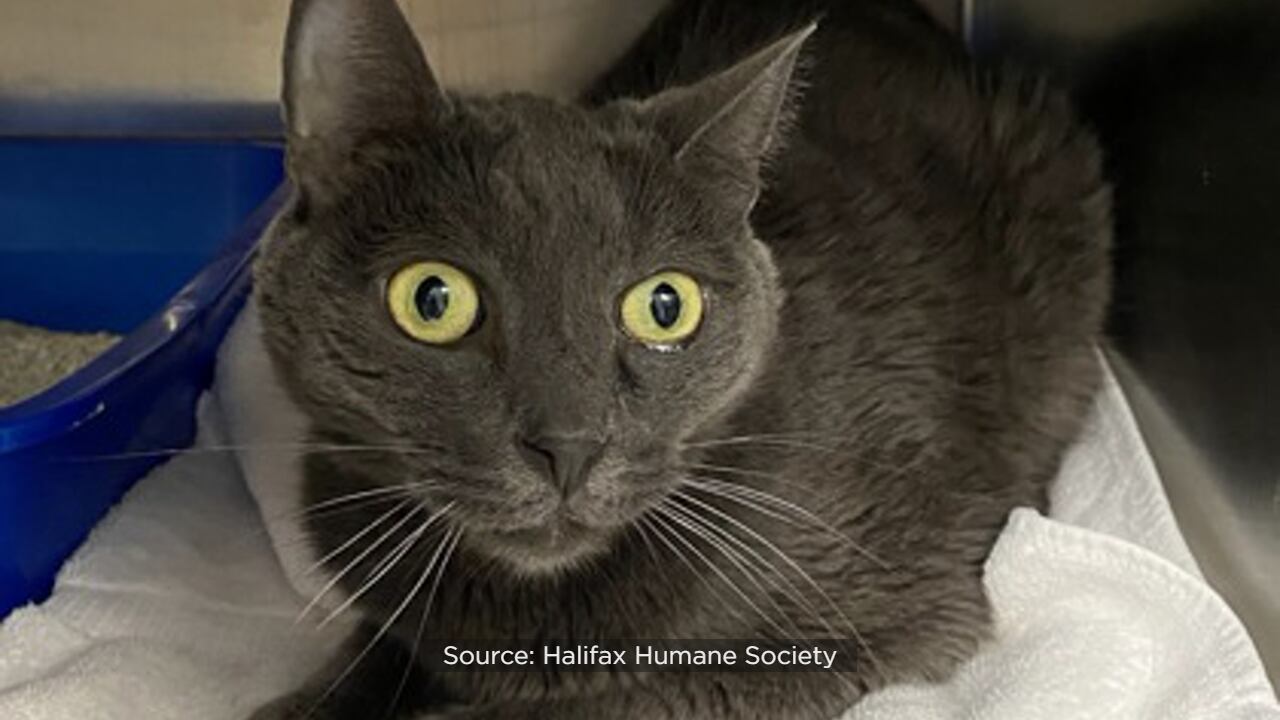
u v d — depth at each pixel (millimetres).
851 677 360
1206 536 390
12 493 395
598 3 530
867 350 370
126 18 521
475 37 531
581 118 322
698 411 317
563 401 293
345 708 375
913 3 489
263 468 428
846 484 357
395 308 304
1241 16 371
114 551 416
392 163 312
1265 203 360
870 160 410
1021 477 405
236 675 392
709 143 317
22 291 521
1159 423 418
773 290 336
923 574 367
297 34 303
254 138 529
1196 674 355
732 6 459
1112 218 439
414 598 350
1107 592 367
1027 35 496
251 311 417
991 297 406
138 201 516
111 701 374
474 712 352
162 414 444
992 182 424
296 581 406
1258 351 363
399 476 323
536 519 302
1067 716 346
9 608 406
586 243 302
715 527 341
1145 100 425
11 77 525
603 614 344
